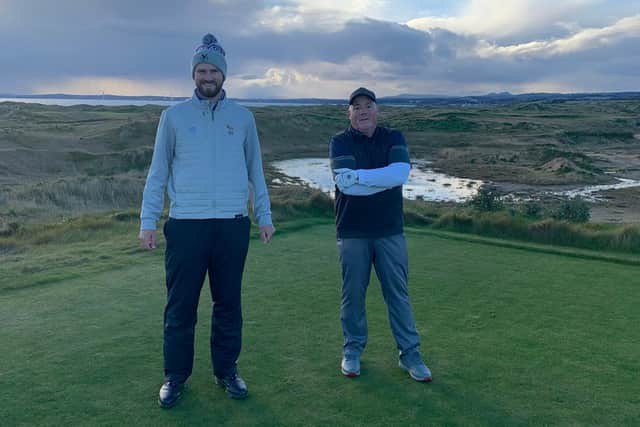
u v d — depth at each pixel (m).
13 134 33.44
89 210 15.59
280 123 50.56
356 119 3.62
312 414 3.06
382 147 3.65
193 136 3.19
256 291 5.51
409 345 3.59
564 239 8.66
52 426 2.88
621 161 38.16
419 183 28.94
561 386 3.43
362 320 3.68
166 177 3.28
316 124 54.34
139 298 5.24
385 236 3.60
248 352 3.94
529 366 3.74
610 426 2.96
